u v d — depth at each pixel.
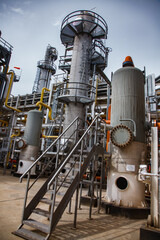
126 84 8.64
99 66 22.27
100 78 32.28
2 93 22.80
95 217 6.57
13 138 22.42
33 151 18.05
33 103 37.88
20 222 5.30
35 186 12.53
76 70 17.36
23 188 11.20
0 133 25.42
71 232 4.86
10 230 4.66
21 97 40.53
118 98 8.67
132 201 7.27
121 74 8.91
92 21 17.03
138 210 6.85
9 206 6.94
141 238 4.35
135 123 8.07
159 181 4.75
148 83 21.17
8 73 22.44
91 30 18.08
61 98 16.12
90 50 18.19
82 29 17.98
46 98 36.06
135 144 7.84
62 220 5.88
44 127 26.47
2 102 22.03
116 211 6.97
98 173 17.20
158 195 4.68
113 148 8.21
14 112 23.58
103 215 6.94
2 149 19.52
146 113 10.95
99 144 7.74
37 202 5.29
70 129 15.88
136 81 8.65
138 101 8.43
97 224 5.75
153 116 8.38
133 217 6.74
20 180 4.85
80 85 16.86
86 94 17.11
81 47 17.91
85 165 6.17
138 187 7.48
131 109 8.28
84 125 16.95
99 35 18.55
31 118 18.73
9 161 25.95
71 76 17.48
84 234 4.79
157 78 23.92
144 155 7.95
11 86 22.62
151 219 4.61
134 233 5.12
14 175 17.27
